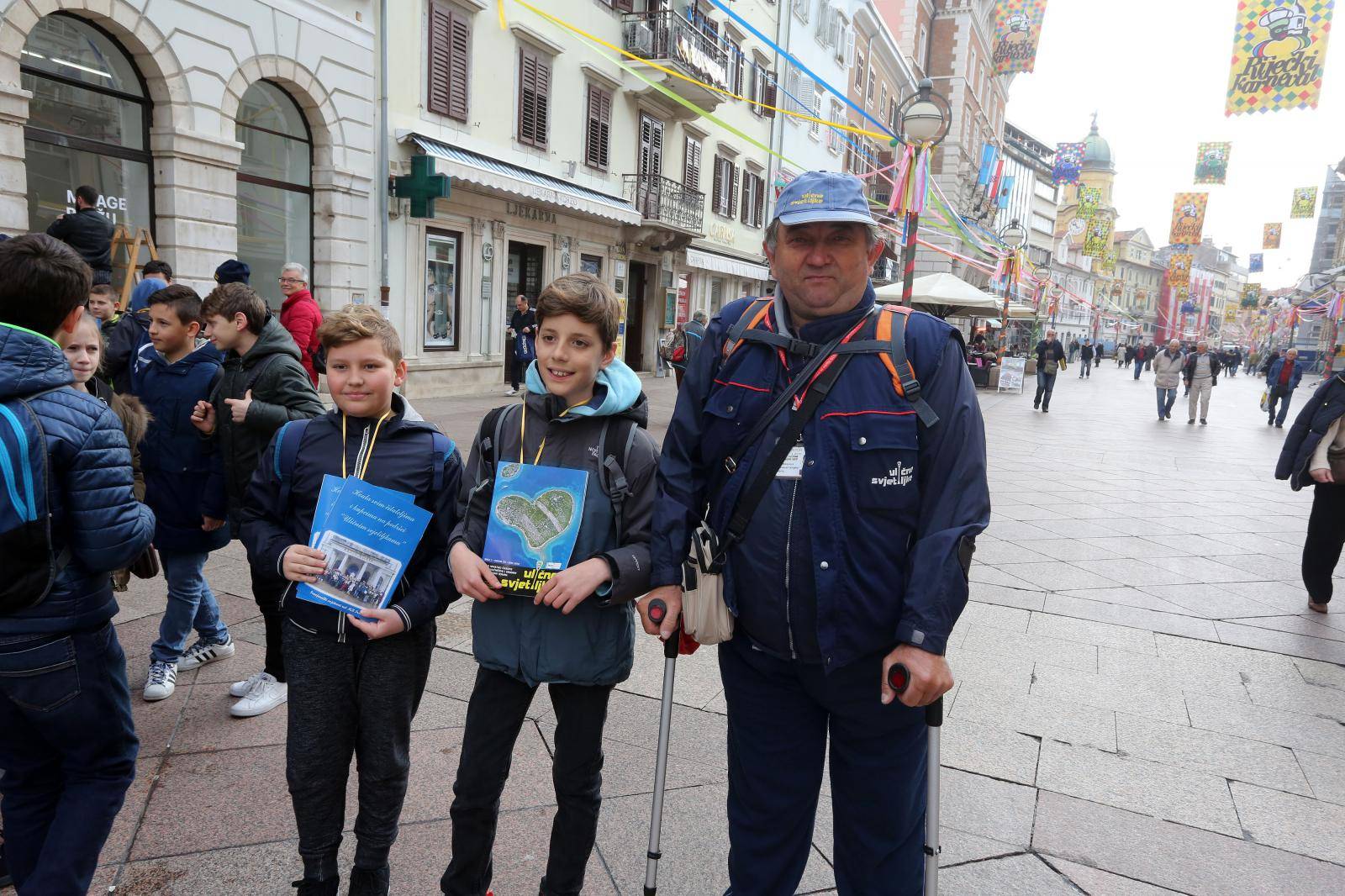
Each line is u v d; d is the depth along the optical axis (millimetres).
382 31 11680
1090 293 93062
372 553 1993
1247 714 3605
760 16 22703
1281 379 17234
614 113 17453
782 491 1731
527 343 14133
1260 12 12273
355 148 11578
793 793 1916
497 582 1905
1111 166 90125
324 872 2031
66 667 1802
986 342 33750
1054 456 11414
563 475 1938
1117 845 2627
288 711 2053
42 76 7988
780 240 1745
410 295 13039
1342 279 45938
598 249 17844
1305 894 2438
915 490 1689
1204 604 5113
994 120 52281
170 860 2334
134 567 2592
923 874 1913
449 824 2568
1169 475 10250
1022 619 4699
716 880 2367
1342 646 4480
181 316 3127
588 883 2332
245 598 4340
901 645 1625
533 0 14531
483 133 13938
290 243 11164
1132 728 3426
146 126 9016
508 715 2012
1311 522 5023
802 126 26500
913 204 8578
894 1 36344
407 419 2131
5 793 1938
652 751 3051
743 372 1794
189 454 3131
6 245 1736
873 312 1771
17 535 1682
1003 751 3191
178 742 2934
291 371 3027
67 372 1795
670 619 1828
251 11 9766
